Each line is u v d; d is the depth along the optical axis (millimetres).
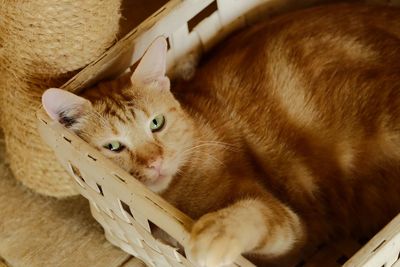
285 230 643
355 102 701
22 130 780
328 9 750
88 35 708
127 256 795
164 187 672
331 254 725
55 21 685
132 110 660
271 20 768
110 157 660
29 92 742
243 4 790
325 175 713
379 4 807
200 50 783
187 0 725
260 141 709
